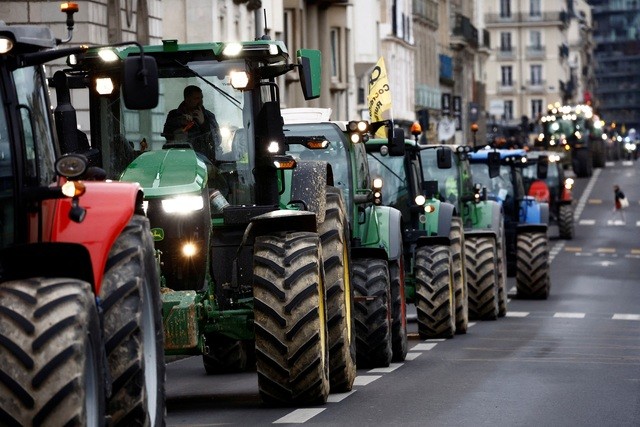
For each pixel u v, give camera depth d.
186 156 25.84
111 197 17.95
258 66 27.31
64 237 17.53
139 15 72.06
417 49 186.12
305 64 27.56
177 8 85.50
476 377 31.22
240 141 26.98
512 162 71.44
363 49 136.50
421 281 42.84
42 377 14.91
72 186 16.80
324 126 36.03
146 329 18.80
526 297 64.06
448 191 54.84
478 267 51.34
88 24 62.53
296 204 27.98
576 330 47.06
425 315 42.78
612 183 193.00
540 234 63.88
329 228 28.17
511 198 71.06
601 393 27.97
